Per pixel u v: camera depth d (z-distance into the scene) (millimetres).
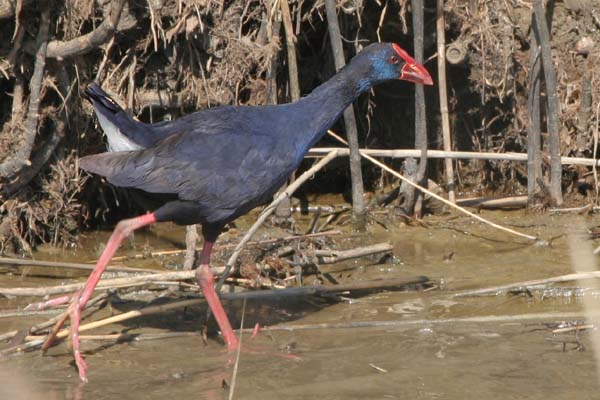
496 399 7727
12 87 11438
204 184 8688
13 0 10602
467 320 9367
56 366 8500
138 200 11727
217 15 11461
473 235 11734
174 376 8258
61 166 11414
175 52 11516
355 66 9469
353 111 11773
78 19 10961
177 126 8953
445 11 12250
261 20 11656
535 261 10875
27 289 9547
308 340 9055
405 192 12188
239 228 11570
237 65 11562
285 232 11328
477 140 13008
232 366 8469
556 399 7707
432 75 12945
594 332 9070
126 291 10117
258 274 10250
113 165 8578
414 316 9594
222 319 9023
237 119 8945
